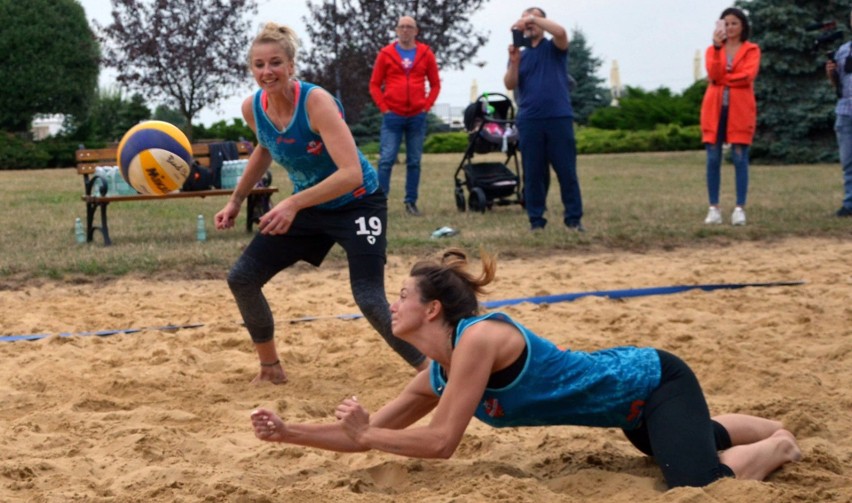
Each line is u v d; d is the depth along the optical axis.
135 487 4.74
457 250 4.74
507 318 4.55
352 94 35.12
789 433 4.98
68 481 4.84
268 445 5.53
